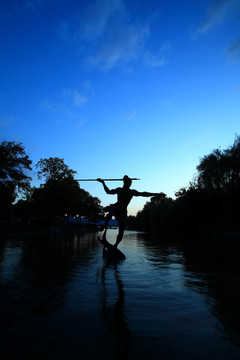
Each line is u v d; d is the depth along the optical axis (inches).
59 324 88.0
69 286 142.2
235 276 176.7
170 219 2057.1
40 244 463.8
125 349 71.0
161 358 66.6
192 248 416.5
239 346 73.9
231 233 1004.6
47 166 1598.2
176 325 88.7
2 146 1041.5
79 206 2021.4
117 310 103.4
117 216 286.4
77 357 66.4
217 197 1206.3
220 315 98.7
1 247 389.1
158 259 271.0
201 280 162.7
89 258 267.3
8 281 151.3
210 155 1219.2
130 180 296.7
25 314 95.7
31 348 70.6
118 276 172.7
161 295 126.2
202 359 66.4
